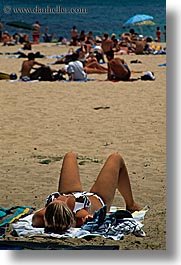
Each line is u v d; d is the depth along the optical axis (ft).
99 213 39.11
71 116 81.15
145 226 43.32
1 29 178.81
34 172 56.13
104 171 41.73
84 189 51.11
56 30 186.91
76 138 69.82
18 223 40.98
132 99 92.22
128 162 60.08
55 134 71.56
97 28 196.95
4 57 147.43
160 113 82.48
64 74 112.57
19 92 98.53
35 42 178.50
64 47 169.68
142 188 51.47
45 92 98.48
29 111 84.23
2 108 86.12
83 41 172.96
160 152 63.62
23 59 143.43
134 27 193.67
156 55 149.38
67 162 42.57
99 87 103.09
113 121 78.13
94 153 63.62
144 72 119.24
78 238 40.88
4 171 56.34
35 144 67.10
